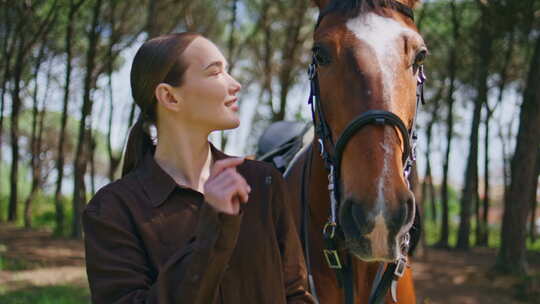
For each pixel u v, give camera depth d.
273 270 1.24
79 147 12.30
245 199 1.02
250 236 1.23
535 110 8.00
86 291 6.50
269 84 15.20
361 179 1.51
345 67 1.68
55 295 6.19
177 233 1.19
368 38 1.68
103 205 1.20
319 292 2.11
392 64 1.64
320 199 2.08
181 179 1.28
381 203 1.45
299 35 15.08
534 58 7.94
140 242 1.18
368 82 1.62
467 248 13.15
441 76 16.36
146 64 1.26
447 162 14.30
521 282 7.61
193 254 1.01
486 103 15.27
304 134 3.02
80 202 12.35
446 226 13.85
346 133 1.59
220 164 1.03
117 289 1.12
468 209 13.21
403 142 1.60
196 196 1.23
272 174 1.35
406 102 1.66
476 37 13.46
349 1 1.80
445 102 17.16
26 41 15.12
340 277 1.98
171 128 1.28
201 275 1.00
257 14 14.95
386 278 1.92
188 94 1.24
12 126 15.89
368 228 1.46
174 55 1.23
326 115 1.80
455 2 14.38
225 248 1.01
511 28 11.35
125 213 1.20
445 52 15.73
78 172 12.27
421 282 7.87
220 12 15.70
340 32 1.73
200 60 1.24
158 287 1.02
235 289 1.20
